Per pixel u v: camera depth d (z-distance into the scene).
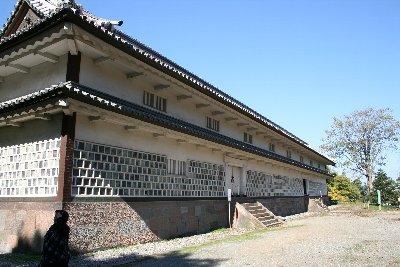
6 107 10.51
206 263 8.82
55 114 10.52
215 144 16.36
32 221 10.13
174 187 14.41
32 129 11.17
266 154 21.56
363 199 50.75
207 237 14.00
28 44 10.59
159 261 9.12
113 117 10.79
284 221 20.84
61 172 9.79
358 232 15.11
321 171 37.59
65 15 8.99
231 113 18.94
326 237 13.49
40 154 10.70
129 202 11.84
